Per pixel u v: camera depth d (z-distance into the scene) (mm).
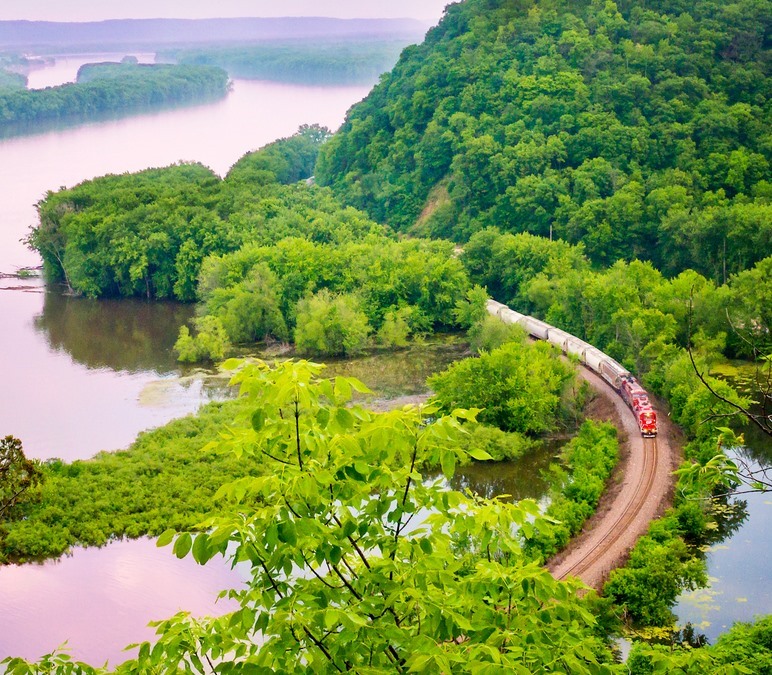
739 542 72000
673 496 77750
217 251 160500
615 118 177625
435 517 18234
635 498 77438
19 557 73125
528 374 99250
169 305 160625
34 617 64562
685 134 172250
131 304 161500
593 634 55906
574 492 79188
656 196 152750
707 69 192625
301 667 16250
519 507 18609
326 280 140375
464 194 178625
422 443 17453
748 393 99812
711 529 74062
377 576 17156
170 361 128500
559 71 194500
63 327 147000
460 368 101000
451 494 17625
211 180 195625
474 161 177625
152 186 186000
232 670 16656
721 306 116375
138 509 79938
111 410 108312
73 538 75438
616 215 154125
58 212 172000
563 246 146750
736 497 79562
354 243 155625
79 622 64000
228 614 18859
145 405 109750
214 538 16281
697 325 116875
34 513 77812
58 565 72000
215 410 103625
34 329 145875
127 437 99938
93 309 158125
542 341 108438
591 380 108375
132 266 160125
